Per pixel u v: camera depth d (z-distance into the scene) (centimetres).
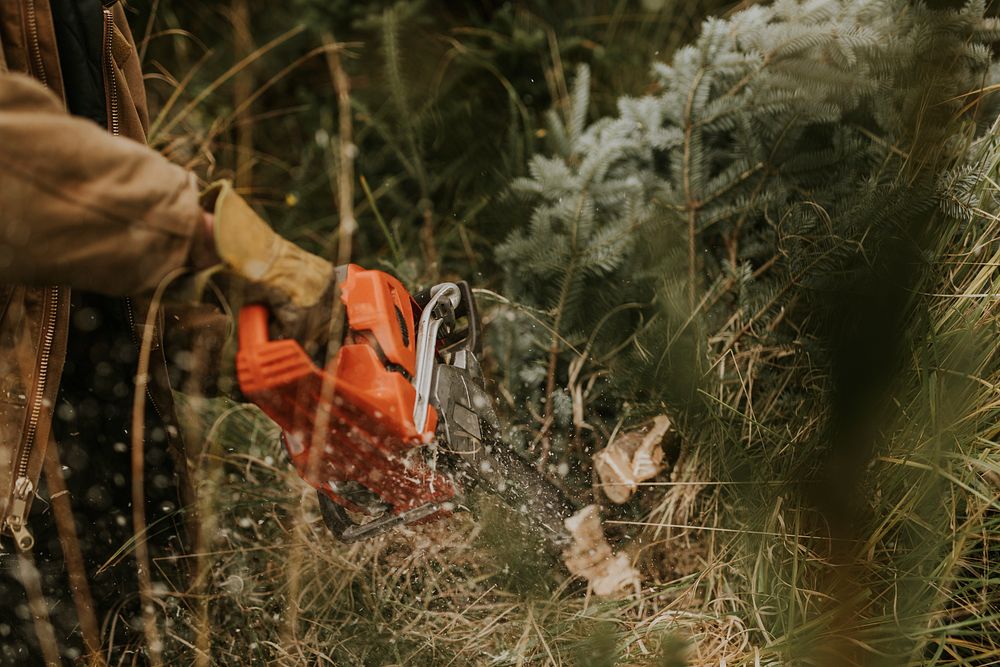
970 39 184
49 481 149
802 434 182
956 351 167
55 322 135
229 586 191
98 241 111
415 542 194
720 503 193
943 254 181
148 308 152
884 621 152
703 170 215
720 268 221
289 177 319
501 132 296
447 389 164
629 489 197
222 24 321
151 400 165
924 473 158
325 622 188
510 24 305
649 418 207
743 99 208
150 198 113
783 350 198
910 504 157
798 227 195
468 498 179
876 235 177
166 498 174
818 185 206
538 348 228
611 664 159
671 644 154
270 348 125
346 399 133
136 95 159
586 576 183
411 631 179
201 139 275
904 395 169
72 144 107
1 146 102
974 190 177
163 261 117
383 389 140
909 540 159
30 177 105
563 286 216
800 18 206
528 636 176
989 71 190
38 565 154
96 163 109
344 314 149
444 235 285
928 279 177
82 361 154
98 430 160
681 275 210
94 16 137
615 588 182
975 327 169
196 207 118
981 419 163
